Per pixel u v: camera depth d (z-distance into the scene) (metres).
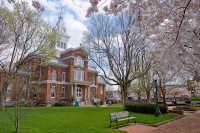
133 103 17.77
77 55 35.84
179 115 14.48
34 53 19.39
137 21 5.92
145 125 10.11
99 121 10.95
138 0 5.20
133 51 20.39
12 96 24.83
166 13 5.20
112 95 66.88
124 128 9.19
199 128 8.77
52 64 31.03
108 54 21.48
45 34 18.44
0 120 10.45
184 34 5.82
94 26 21.97
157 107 13.70
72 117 12.66
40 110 17.02
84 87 36.31
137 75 20.39
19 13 14.92
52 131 7.96
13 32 14.27
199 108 21.47
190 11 5.04
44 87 29.47
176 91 35.94
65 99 32.41
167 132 8.16
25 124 9.49
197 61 6.44
